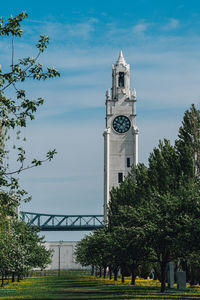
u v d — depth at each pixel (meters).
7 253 82.75
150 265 101.25
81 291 71.06
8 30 28.50
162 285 63.84
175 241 53.22
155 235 56.12
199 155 74.62
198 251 53.28
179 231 53.84
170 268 76.31
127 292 64.56
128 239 62.16
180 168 73.12
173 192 72.00
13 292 71.38
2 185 31.67
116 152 186.00
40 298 56.50
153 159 79.31
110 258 88.06
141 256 66.75
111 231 97.94
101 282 102.94
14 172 31.34
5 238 64.12
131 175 101.62
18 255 96.56
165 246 57.75
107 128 187.12
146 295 57.47
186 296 55.34
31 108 28.73
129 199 93.12
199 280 81.06
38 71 29.14
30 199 33.00
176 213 54.84
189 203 54.09
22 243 101.50
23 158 31.20
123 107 188.62
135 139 186.25
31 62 29.03
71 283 103.56
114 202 104.94
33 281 121.06
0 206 33.06
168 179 73.50
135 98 189.12
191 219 51.22
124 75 192.62
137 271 118.19
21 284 102.56
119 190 104.06
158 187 75.88
